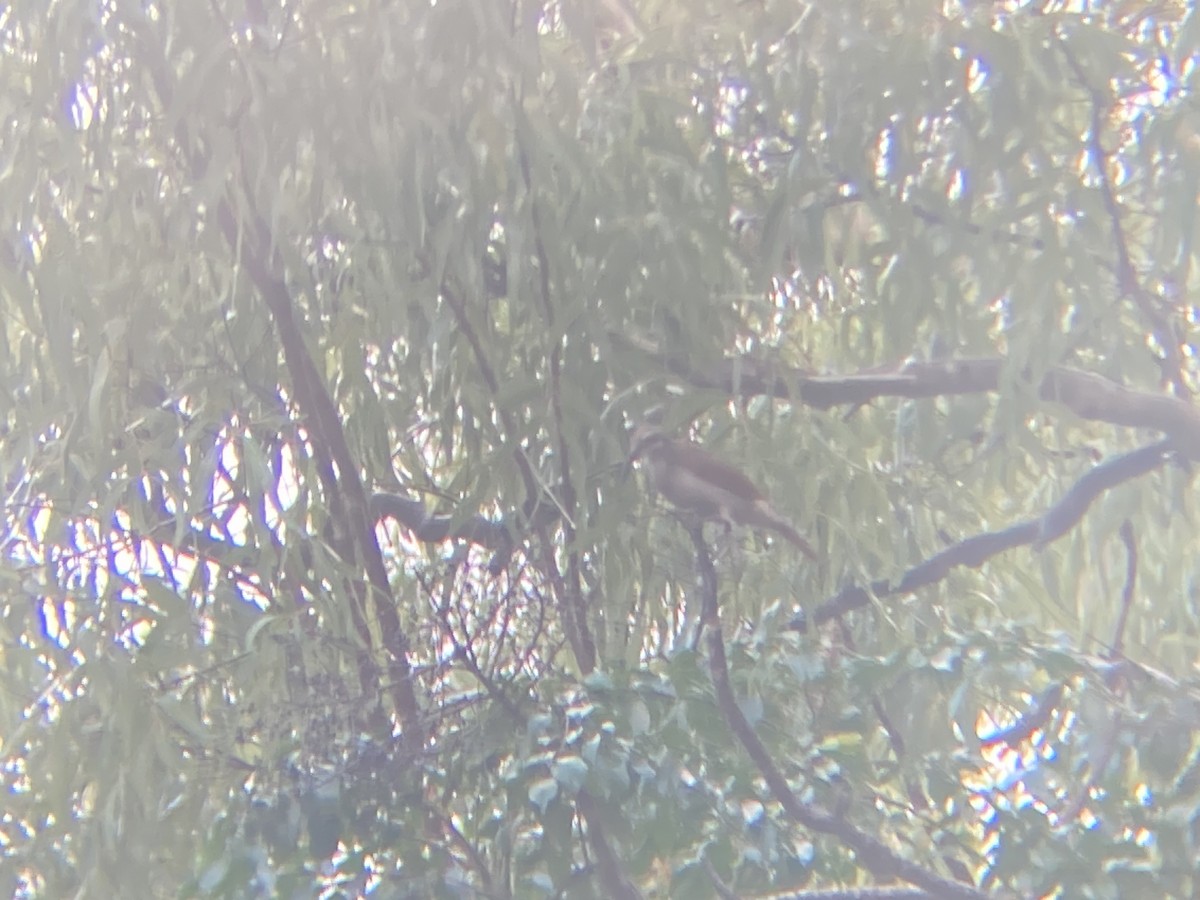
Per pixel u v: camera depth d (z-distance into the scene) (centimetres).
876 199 298
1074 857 255
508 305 314
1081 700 267
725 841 257
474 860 263
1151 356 313
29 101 302
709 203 309
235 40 292
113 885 281
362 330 325
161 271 308
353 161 298
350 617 286
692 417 312
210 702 290
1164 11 302
